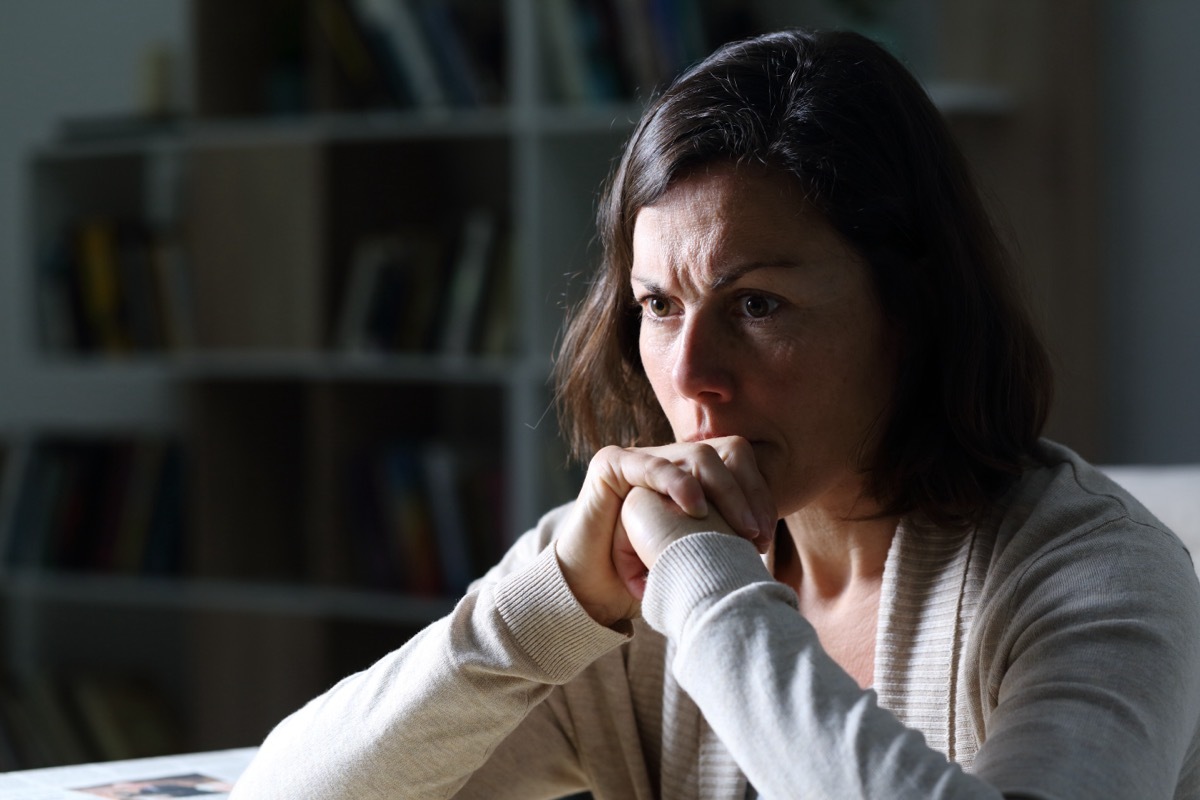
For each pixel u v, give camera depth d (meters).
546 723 1.20
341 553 3.33
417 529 3.26
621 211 1.04
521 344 3.11
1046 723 0.80
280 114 3.43
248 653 3.37
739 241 0.92
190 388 3.46
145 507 3.54
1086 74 2.93
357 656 3.42
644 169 0.96
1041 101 2.91
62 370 3.56
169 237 3.66
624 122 2.98
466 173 3.56
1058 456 1.06
